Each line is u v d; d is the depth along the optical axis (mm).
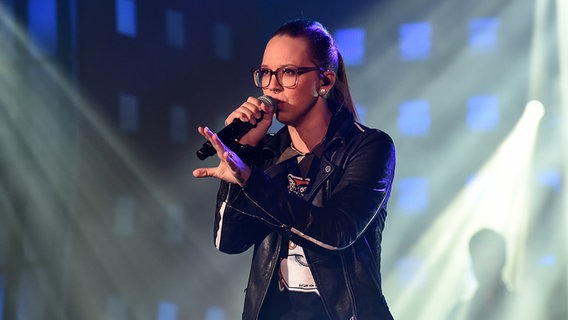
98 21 17172
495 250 12219
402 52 17875
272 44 4004
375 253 4012
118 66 17469
